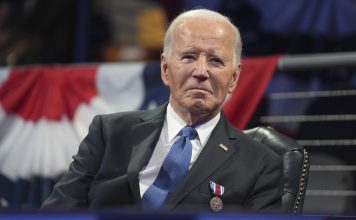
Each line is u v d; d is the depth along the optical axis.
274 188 6.23
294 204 7.04
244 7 15.11
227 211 2.86
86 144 6.75
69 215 2.76
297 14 14.69
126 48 16.97
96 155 6.62
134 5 17.14
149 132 6.52
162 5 16.64
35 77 11.39
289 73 11.86
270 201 6.11
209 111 6.34
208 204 5.98
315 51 14.52
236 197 6.05
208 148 6.28
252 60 10.05
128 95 10.76
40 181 11.06
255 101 9.87
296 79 11.92
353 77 12.22
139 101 10.66
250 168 6.22
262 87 9.89
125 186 6.24
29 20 16.19
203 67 6.19
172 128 6.48
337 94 10.36
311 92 10.74
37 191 11.05
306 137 11.57
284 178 7.12
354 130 11.25
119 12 17.31
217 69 6.26
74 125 10.99
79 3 16.52
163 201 6.08
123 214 2.76
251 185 6.14
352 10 14.27
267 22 14.89
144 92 10.66
